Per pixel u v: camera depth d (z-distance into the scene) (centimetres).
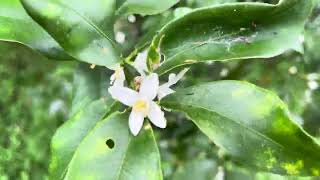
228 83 16
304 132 15
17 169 36
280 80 28
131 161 16
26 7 15
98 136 16
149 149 16
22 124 36
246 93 16
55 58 19
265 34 17
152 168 16
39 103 35
